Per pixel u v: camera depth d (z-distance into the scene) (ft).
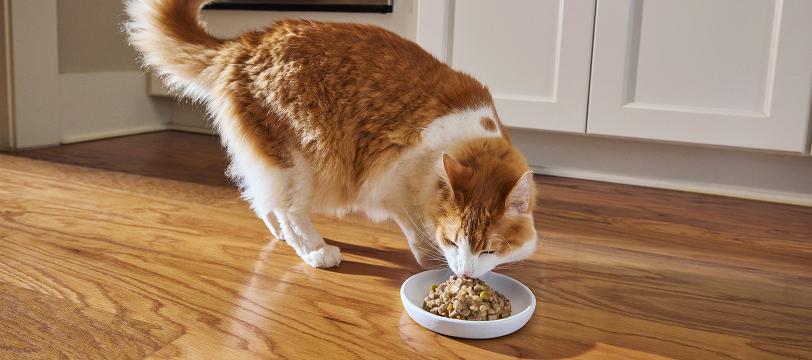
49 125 8.40
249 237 5.13
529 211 4.13
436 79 4.50
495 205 3.84
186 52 4.49
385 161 4.36
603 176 7.47
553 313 3.90
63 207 5.69
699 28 6.41
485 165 4.11
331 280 4.31
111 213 5.58
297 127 4.28
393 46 4.55
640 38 6.64
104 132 9.25
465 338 3.51
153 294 3.94
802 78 6.11
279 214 4.61
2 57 7.87
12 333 3.36
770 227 5.83
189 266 4.44
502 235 3.90
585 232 5.55
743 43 6.29
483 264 3.90
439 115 4.36
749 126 6.38
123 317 3.61
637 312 3.95
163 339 3.37
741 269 4.75
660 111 6.67
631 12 6.59
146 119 9.94
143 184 6.64
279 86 4.26
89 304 3.76
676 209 6.36
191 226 5.33
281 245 4.98
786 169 6.74
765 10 6.14
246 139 4.42
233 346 3.33
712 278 4.56
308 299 3.97
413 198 4.40
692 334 3.67
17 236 4.87
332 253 4.56
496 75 7.30
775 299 4.21
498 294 3.82
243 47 4.46
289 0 8.42
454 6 7.30
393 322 3.69
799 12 5.99
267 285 4.17
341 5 8.13
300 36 4.43
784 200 6.71
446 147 4.29
